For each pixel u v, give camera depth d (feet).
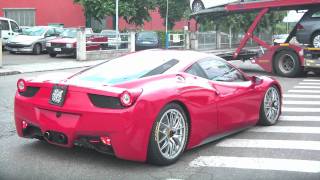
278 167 18.35
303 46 54.29
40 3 136.05
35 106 18.52
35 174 17.01
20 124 19.48
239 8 61.52
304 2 54.03
